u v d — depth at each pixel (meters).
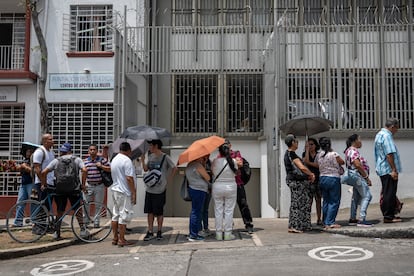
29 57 13.66
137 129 8.84
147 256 7.19
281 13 14.68
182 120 14.53
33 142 13.44
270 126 12.34
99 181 9.24
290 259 6.63
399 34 12.05
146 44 13.15
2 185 13.25
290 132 9.56
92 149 9.35
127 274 6.27
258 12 14.84
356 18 14.47
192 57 13.26
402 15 14.41
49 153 8.70
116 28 12.38
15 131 13.87
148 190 8.40
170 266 6.56
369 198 8.43
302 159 9.09
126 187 7.96
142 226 10.16
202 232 8.59
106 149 9.67
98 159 9.37
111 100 13.38
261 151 13.96
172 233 9.17
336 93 11.75
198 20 14.93
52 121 13.16
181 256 7.09
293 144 8.52
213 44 13.39
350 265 6.20
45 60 10.88
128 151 8.13
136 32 13.12
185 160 7.85
